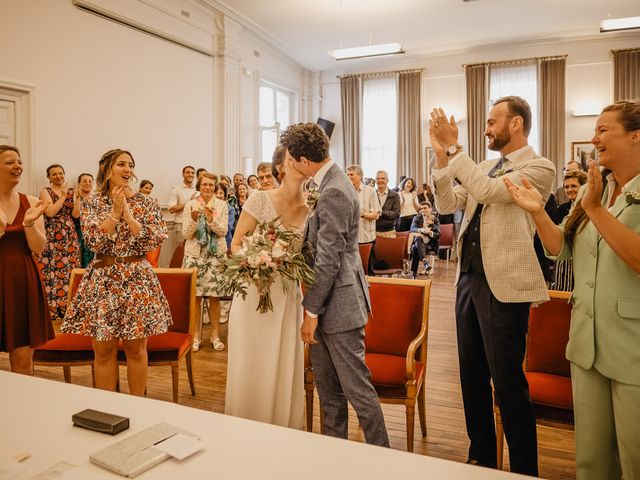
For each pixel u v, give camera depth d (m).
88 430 1.23
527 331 2.37
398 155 11.53
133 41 6.75
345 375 2.03
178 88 7.66
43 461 1.08
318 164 2.02
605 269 1.54
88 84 6.12
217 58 8.59
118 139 6.57
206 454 1.12
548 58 10.29
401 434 2.92
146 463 1.05
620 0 8.26
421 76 11.31
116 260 2.65
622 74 9.88
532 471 2.16
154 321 2.70
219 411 3.21
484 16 9.00
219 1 8.12
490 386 2.41
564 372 2.48
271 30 9.63
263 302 2.08
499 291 2.11
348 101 11.97
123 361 3.03
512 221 2.12
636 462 1.45
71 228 5.59
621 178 1.54
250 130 9.70
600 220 1.41
